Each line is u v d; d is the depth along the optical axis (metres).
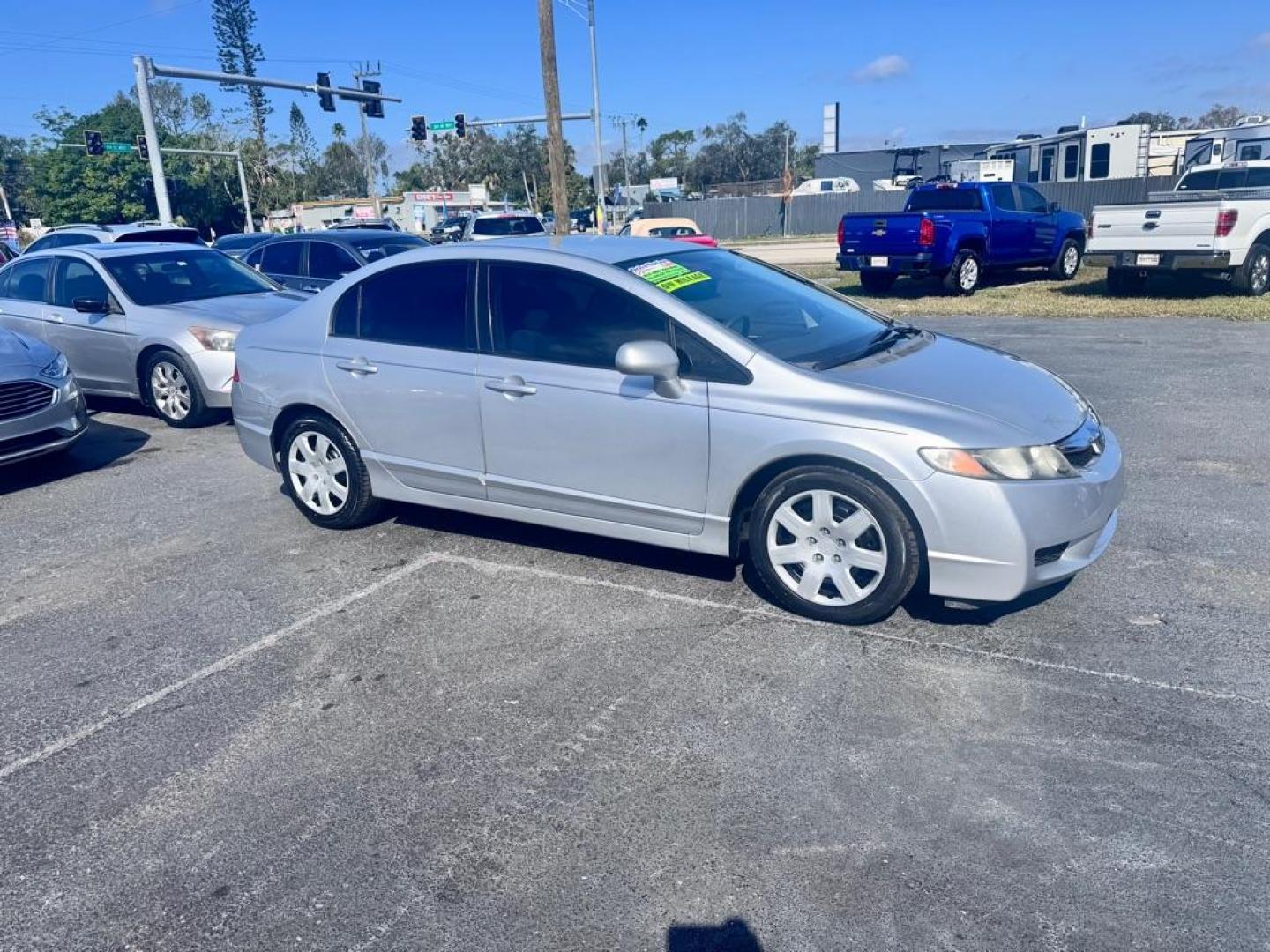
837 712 3.60
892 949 2.53
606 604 4.61
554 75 23.23
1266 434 6.93
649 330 4.46
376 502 5.67
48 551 5.69
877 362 4.48
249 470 7.23
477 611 4.60
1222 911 2.61
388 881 2.86
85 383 9.28
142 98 25.78
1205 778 3.14
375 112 31.47
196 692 3.97
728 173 89.50
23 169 84.75
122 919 2.76
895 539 3.99
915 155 43.22
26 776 3.45
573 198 75.94
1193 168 16.95
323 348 5.45
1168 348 10.40
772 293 5.05
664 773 3.29
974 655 3.97
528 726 3.61
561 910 2.72
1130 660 3.87
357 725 3.67
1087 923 2.58
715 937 2.60
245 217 62.12
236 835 3.09
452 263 5.05
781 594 4.36
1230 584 4.52
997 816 3.01
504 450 4.89
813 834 2.97
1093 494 3.99
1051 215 18.12
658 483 4.48
